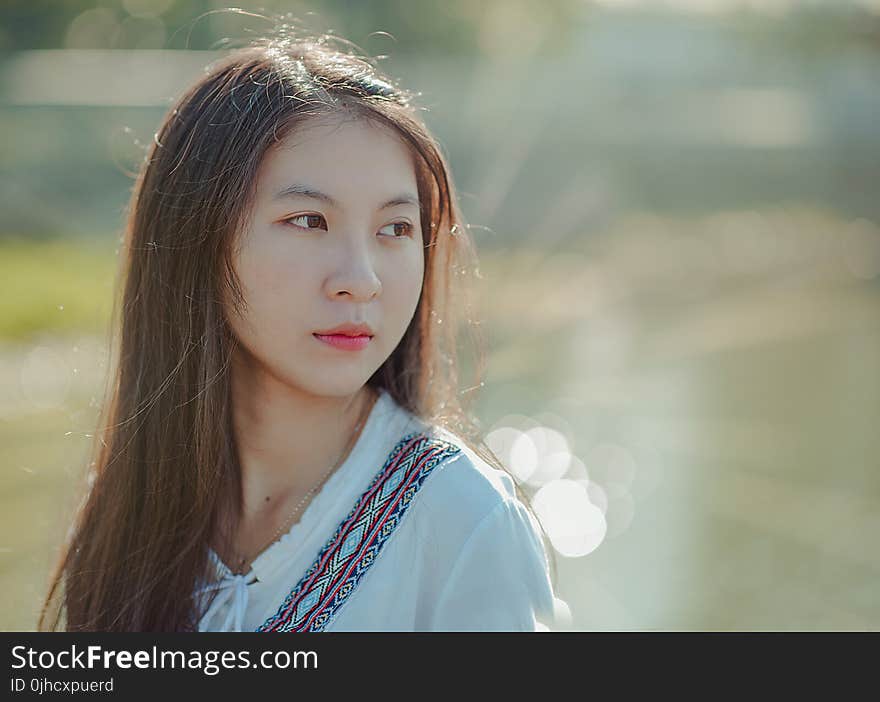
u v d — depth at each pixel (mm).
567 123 25672
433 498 2271
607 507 9070
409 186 2309
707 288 17719
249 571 2504
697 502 9062
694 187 25484
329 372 2256
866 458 10055
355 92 2316
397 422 2477
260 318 2289
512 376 12484
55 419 9539
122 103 21859
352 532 2340
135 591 2561
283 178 2238
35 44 33969
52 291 13688
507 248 19766
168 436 2512
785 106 30438
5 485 7820
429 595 2256
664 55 30406
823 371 13195
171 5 32156
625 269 18844
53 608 2912
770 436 10633
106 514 2652
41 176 19906
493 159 23828
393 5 27719
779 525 8523
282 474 2514
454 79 25984
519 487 2451
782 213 24891
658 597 7285
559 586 7555
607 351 13789
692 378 12703
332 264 2225
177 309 2438
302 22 3430
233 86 2398
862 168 27281
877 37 31875
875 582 7473
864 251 21469
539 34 29266
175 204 2412
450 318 2697
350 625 2277
